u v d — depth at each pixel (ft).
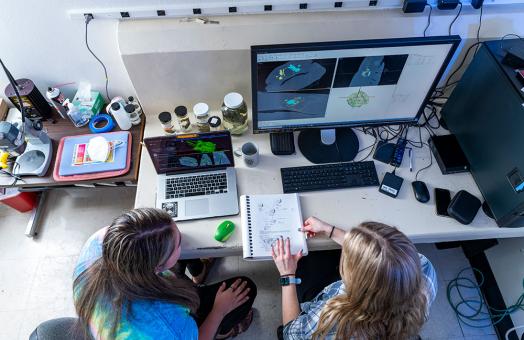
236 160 4.70
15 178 4.98
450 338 5.58
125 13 4.39
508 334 5.43
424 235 4.09
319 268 4.67
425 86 4.03
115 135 5.19
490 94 3.95
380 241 2.81
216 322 4.23
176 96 5.07
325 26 4.38
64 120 5.55
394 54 3.60
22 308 5.93
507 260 5.55
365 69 3.75
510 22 4.43
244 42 4.41
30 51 4.96
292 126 4.49
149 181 4.53
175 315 3.23
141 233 3.08
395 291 2.71
